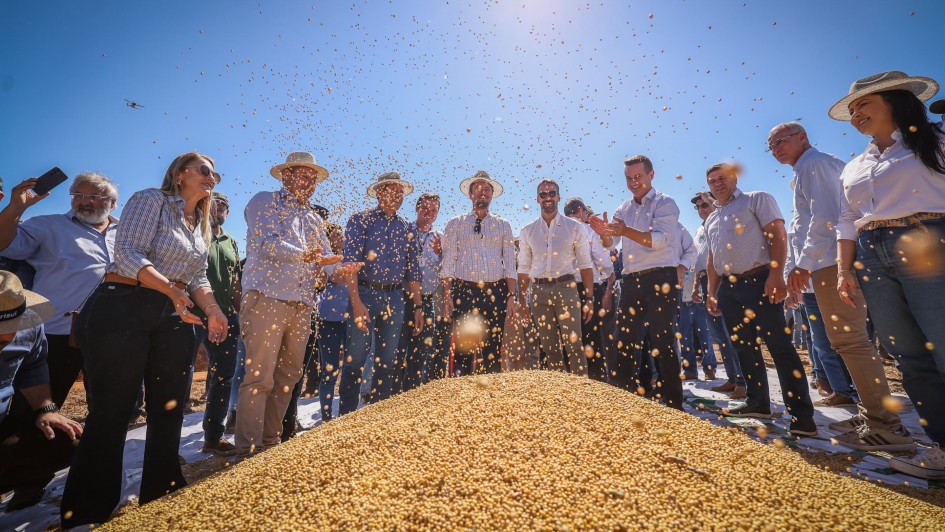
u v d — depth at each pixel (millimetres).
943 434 2275
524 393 1928
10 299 1699
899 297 2348
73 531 1928
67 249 2982
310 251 2893
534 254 4527
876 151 2502
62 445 2250
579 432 1533
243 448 2699
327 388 3957
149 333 2129
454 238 4559
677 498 1179
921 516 1209
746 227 3408
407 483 1292
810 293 4055
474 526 1091
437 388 2203
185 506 1449
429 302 5043
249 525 1229
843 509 1174
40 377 2256
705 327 5992
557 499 1171
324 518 1188
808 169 3119
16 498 2240
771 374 5641
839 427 3154
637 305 3789
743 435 1610
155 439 2154
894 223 2289
